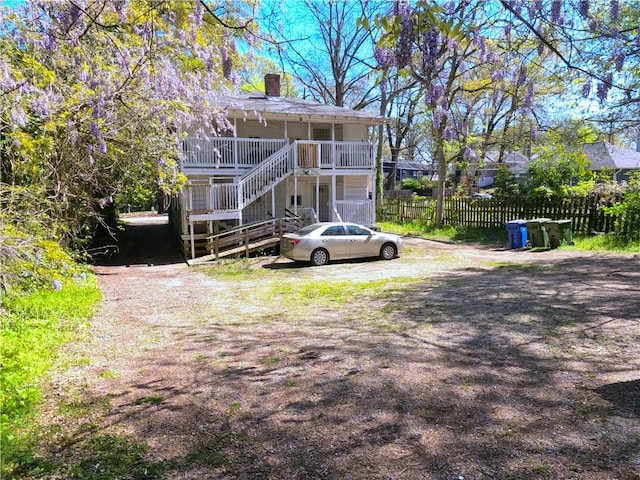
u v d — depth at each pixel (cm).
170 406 400
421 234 2141
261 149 1862
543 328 585
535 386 410
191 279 1173
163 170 1091
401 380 440
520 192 1822
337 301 841
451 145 2139
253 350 559
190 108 902
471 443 318
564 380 420
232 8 487
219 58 606
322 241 1356
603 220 1474
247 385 445
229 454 319
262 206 2002
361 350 538
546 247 1477
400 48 323
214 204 1575
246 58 637
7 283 718
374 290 924
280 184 2027
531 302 727
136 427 361
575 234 1552
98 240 2039
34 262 678
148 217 3859
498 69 487
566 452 300
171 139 1053
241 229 1559
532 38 418
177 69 781
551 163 1744
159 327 689
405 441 326
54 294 802
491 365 468
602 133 1242
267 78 2120
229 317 750
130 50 674
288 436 341
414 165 5997
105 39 593
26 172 805
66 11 525
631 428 326
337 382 443
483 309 701
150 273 1284
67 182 932
